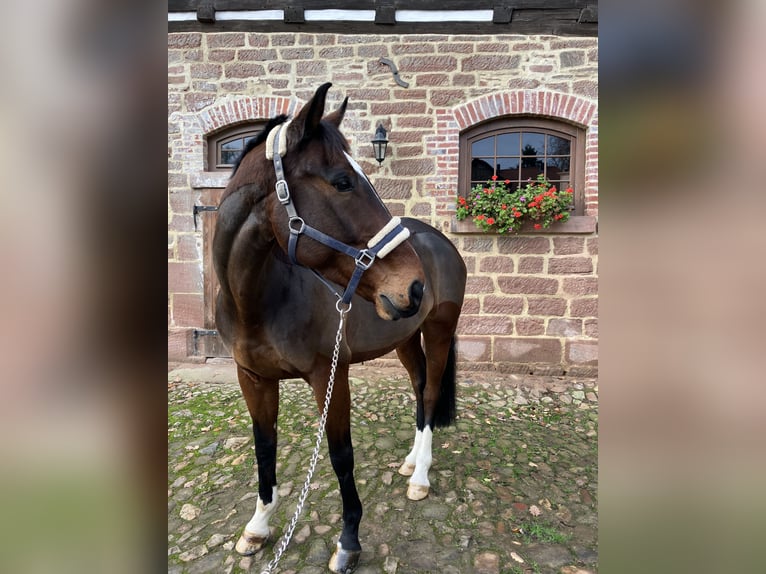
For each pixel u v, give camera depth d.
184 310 4.23
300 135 1.25
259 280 1.42
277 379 1.73
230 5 3.96
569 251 3.92
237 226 1.37
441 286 2.32
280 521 1.99
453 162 3.96
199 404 3.36
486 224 3.80
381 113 3.99
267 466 1.78
